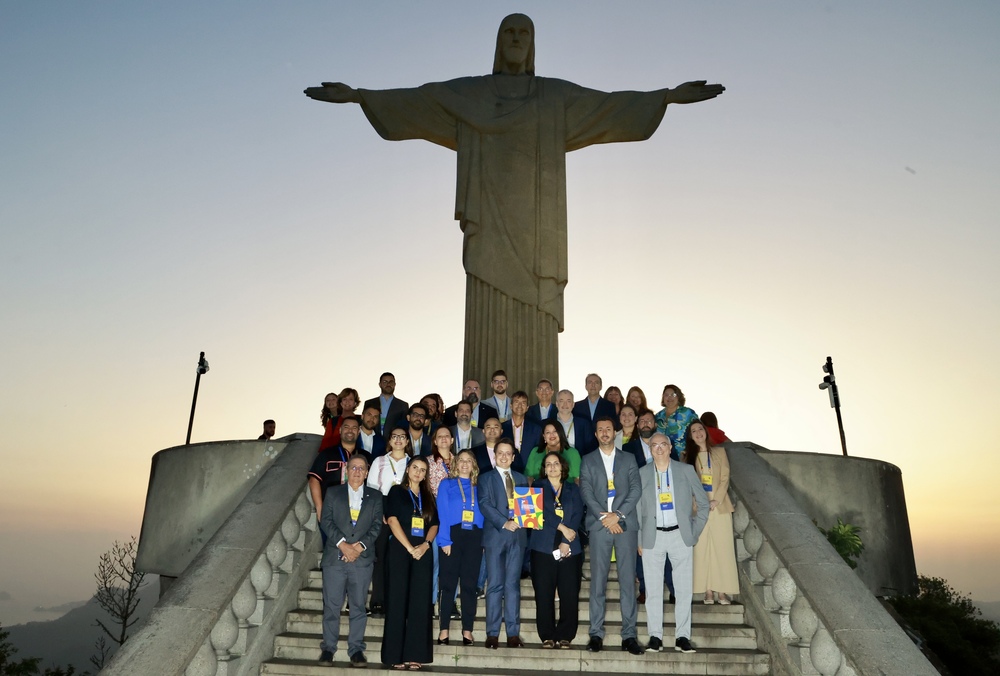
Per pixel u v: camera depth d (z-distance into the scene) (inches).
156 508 453.7
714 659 297.4
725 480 337.7
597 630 302.0
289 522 341.1
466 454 312.0
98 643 1071.0
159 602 271.7
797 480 422.9
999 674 680.4
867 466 436.8
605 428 311.6
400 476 309.9
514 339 536.4
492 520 302.5
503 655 297.7
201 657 268.4
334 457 327.9
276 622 316.2
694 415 367.9
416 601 291.0
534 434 355.6
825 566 282.7
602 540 305.1
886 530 430.9
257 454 429.1
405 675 283.6
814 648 267.9
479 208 555.8
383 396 415.5
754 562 333.4
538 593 303.1
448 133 579.8
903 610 705.0
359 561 293.9
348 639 298.0
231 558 290.0
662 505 309.4
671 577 335.3
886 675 234.2
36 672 924.0
